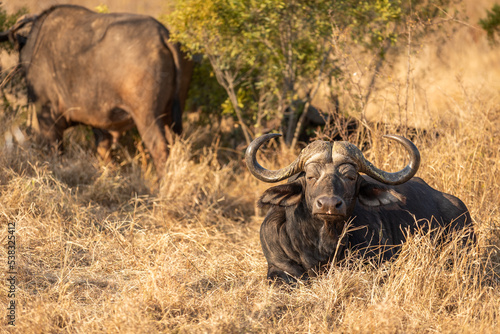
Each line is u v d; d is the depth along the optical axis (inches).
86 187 801.6
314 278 513.7
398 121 763.4
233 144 1058.7
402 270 488.7
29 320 437.4
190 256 609.3
